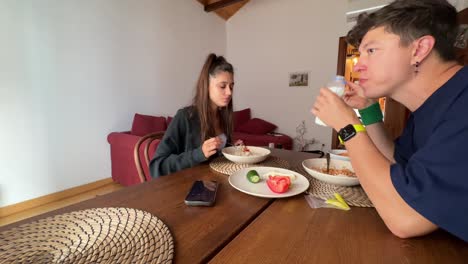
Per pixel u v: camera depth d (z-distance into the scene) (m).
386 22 0.54
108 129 2.90
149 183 0.81
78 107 2.58
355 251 0.46
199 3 4.14
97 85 2.74
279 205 0.65
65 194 2.51
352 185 0.79
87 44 2.62
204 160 1.01
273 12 4.31
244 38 4.71
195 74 4.19
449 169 0.43
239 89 4.88
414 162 0.48
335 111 0.59
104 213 0.57
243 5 4.60
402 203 0.47
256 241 0.48
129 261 0.41
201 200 0.64
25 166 2.22
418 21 0.51
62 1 2.38
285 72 4.30
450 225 0.43
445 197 0.43
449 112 0.51
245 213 0.60
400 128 2.42
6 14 2.03
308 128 4.17
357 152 0.54
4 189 2.11
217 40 4.67
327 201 0.66
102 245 0.46
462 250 0.47
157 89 3.51
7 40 2.05
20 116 2.16
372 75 0.59
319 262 0.42
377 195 0.50
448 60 0.55
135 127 2.85
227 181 0.84
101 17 2.73
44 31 2.27
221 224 0.55
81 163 2.64
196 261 0.42
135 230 0.51
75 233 0.49
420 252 0.46
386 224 0.50
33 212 2.18
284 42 4.25
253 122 4.36
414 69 0.56
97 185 2.79
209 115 1.26
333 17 3.73
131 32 3.08
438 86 0.56
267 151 1.26
